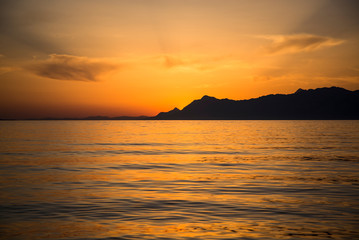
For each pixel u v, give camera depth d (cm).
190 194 1981
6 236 1248
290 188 2158
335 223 1412
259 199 1847
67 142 7144
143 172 2914
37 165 3366
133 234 1274
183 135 10869
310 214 1542
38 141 7431
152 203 1755
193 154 4625
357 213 1560
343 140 7700
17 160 3806
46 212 1574
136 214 1547
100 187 2200
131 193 2009
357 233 1288
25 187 2183
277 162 3662
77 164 3462
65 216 1511
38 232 1295
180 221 1440
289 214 1543
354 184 2292
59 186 2227
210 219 1469
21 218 1479
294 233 1287
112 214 1545
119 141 7619
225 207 1670
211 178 2578
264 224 1400
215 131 14562
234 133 12331
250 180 2480
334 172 2883
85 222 1424
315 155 4394
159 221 1440
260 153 4731
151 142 7306
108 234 1273
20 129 16712
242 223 1412
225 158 4097
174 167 3266
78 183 2345
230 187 2200
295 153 4688
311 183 2338
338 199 1844
